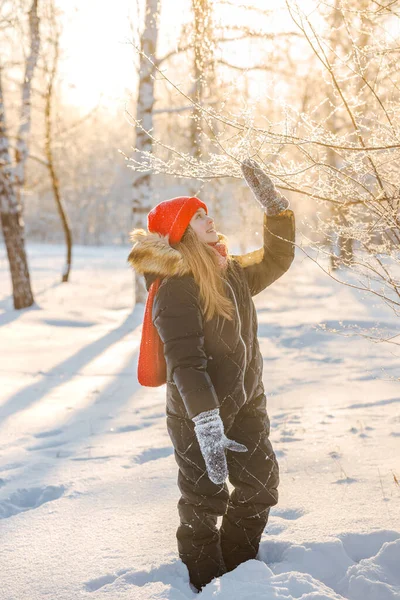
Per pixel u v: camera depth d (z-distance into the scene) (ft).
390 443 13.55
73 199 184.14
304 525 9.30
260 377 8.35
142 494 11.44
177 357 7.29
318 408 17.93
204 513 7.88
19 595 7.95
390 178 8.04
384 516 9.42
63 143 55.93
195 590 8.02
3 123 44.91
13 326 39.22
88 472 13.19
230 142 7.86
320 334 31.86
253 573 7.69
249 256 8.85
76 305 47.78
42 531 9.99
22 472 13.50
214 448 7.01
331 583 7.91
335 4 7.23
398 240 8.08
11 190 45.34
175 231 7.72
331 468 12.11
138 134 38.93
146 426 17.52
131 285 62.44
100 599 7.61
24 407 20.33
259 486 8.05
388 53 7.48
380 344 28.35
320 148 8.01
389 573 7.82
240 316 8.01
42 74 44.65
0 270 75.72
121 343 33.37
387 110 7.88
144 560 8.66
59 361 28.76
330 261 8.34
